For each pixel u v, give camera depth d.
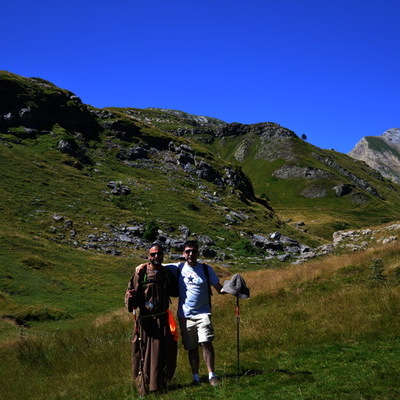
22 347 13.12
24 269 42.59
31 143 92.94
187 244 6.95
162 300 6.65
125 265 51.31
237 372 7.25
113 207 76.25
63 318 32.34
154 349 6.46
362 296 12.56
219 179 117.25
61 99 108.00
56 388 8.48
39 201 68.44
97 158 101.00
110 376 8.48
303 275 19.25
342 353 7.94
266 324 11.28
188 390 6.28
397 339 8.45
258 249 73.00
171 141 126.12
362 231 43.75
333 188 184.25
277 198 187.12
